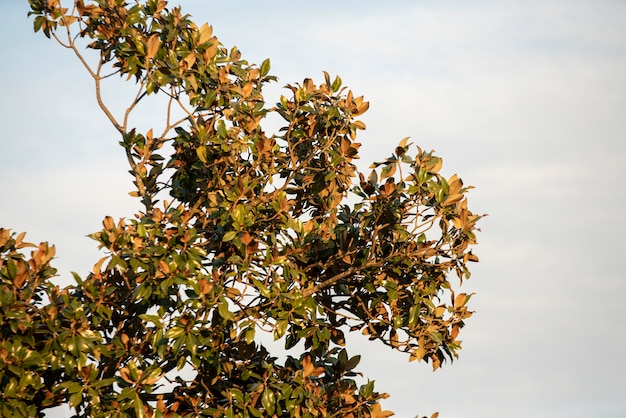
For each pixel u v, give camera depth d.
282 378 9.84
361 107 10.48
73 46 10.77
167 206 10.27
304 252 9.97
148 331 9.67
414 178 9.61
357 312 10.20
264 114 10.52
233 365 9.86
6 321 8.41
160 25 10.59
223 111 10.49
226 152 10.36
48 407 9.12
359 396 9.84
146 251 9.12
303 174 10.70
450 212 9.58
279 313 9.41
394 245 9.97
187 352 9.35
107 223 9.15
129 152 10.85
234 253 9.81
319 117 10.47
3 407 8.30
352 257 10.02
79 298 9.37
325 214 10.63
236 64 10.85
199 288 9.11
